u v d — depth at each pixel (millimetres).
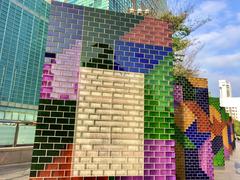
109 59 3467
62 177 2887
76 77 3256
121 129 3256
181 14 11289
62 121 3057
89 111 3189
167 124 3465
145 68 3600
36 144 2910
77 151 3010
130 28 3693
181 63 11688
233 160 14344
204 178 6387
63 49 3301
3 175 6715
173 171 3291
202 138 6691
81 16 3496
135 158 3203
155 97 3527
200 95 7055
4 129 8539
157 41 3777
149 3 10266
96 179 2988
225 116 15820
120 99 3363
